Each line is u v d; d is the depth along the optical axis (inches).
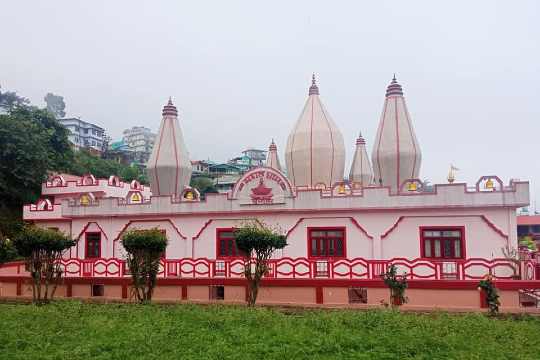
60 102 4345.5
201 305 786.2
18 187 1600.6
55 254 887.1
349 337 505.4
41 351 458.3
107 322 589.0
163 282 931.3
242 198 1015.0
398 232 925.2
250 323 587.5
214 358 433.1
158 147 1198.9
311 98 1243.8
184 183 1210.0
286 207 982.4
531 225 2596.0
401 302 783.7
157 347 472.4
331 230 967.0
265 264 789.9
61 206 1241.4
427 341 490.6
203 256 1039.6
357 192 949.2
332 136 1190.9
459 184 888.9
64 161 1910.7
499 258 838.5
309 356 446.0
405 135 1073.5
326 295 844.6
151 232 823.7
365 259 874.1
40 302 855.7
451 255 893.8
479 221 883.4
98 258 1057.5
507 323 591.5
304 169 1185.4
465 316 633.6
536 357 444.1
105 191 1572.3
